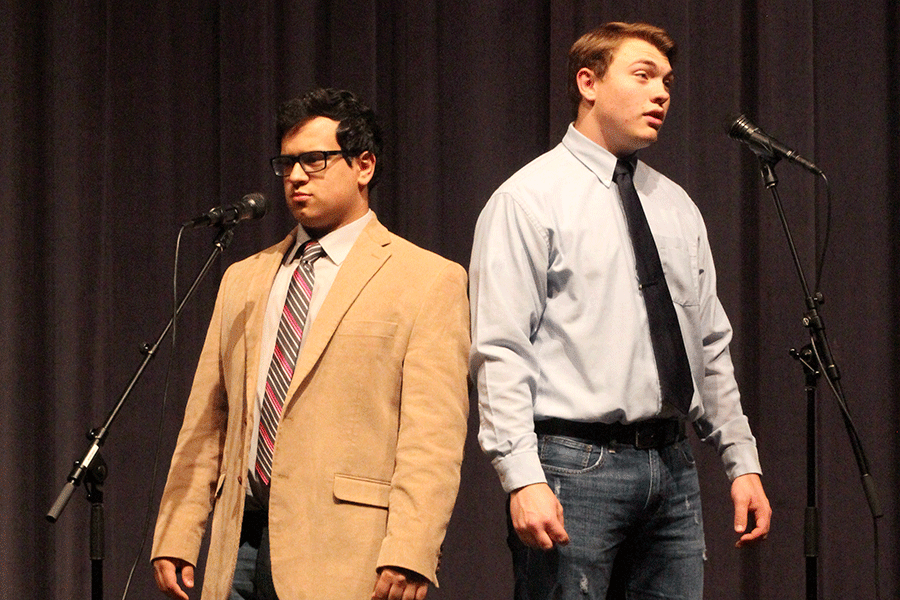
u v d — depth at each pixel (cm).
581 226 556
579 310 546
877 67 848
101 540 545
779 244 825
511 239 550
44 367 902
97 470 535
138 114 915
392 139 878
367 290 550
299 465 527
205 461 584
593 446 537
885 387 828
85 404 891
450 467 521
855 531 816
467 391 553
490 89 862
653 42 594
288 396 534
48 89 915
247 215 577
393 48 884
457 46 867
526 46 867
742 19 851
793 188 823
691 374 559
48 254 906
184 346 893
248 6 889
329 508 521
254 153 881
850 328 831
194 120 915
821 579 812
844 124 846
